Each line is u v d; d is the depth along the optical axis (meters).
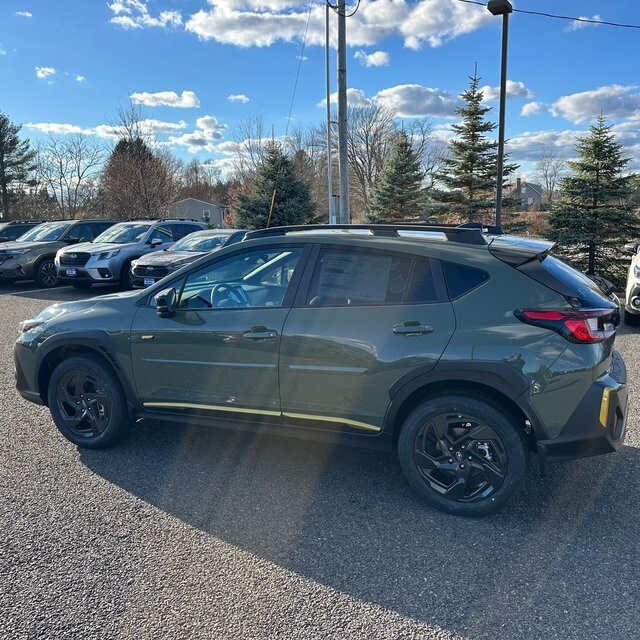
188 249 11.41
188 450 4.20
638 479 3.67
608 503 3.38
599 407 3.00
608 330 3.13
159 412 4.01
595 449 3.04
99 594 2.60
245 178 38.75
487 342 3.08
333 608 2.51
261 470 3.87
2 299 12.22
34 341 4.21
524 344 3.03
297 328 3.48
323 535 3.08
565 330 3.00
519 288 3.14
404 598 2.57
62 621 2.43
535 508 3.34
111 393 4.06
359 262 3.48
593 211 13.76
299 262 3.62
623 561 2.82
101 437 4.13
